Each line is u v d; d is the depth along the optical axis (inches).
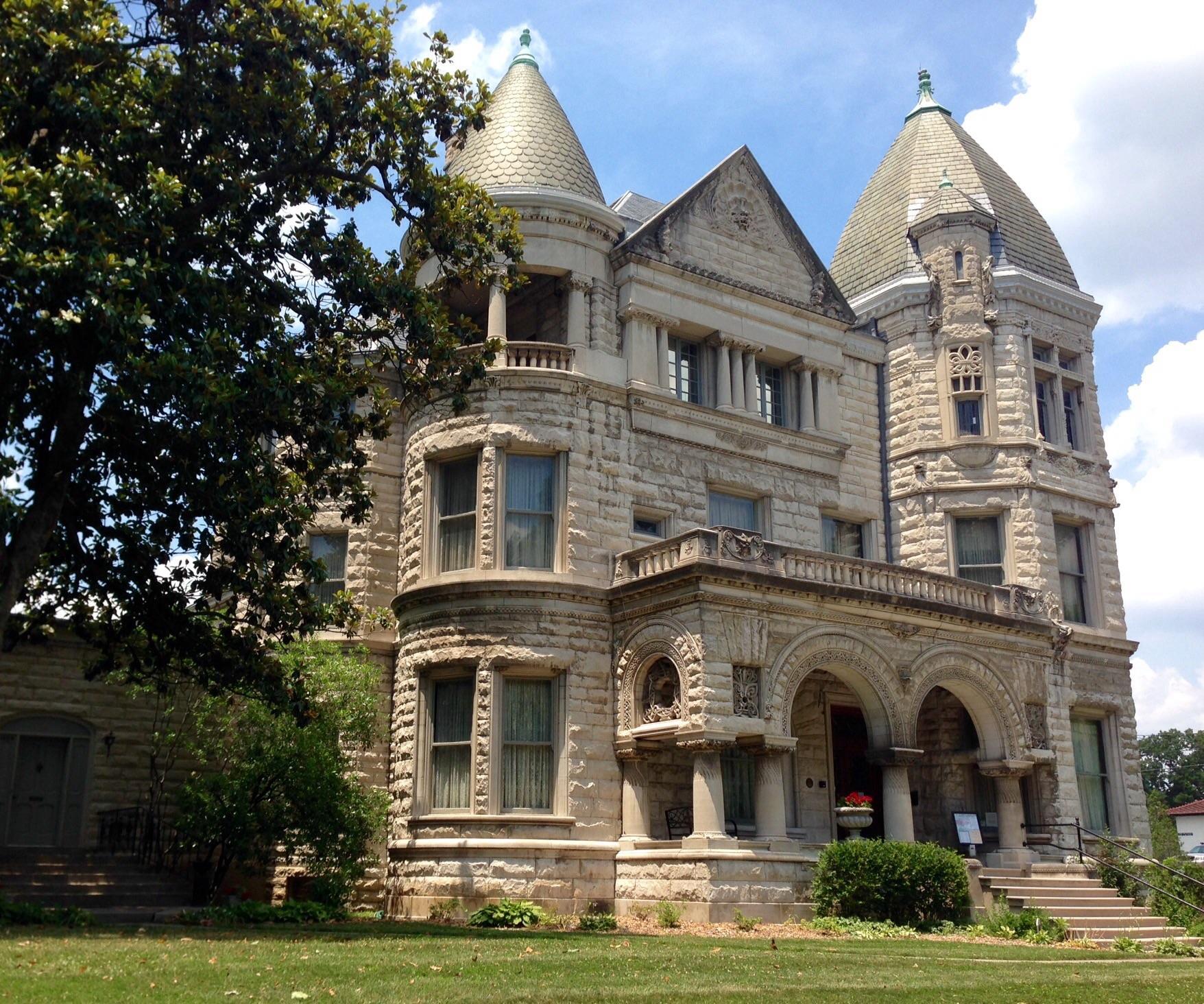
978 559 1341.0
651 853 993.5
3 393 733.3
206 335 745.6
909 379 1387.8
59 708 1159.6
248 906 884.6
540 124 1229.1
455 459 1144.2
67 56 704.4
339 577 1214.9
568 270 1176.2
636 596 1061.8
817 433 1301.7
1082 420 1429.6
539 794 1047.6
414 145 879.7
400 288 871.7
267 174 844.6
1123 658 1368.1
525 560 1101.1
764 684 1006.4
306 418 847.1
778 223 1332.4
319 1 840.9
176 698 1196.5
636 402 1165.7
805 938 826.8
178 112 788.0
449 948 632.4
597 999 467.8
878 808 1239.5
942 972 629.0
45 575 892.0
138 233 709.3
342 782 1005.2
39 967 486.3
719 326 1248.8
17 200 642.8
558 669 1062.4
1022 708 1183.6
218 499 783.7
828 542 1331.2
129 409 767.1
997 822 1219.2
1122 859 1175.6
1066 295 1432.1
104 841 1141.7
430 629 1095.0
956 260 1402.6
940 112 1573.6
